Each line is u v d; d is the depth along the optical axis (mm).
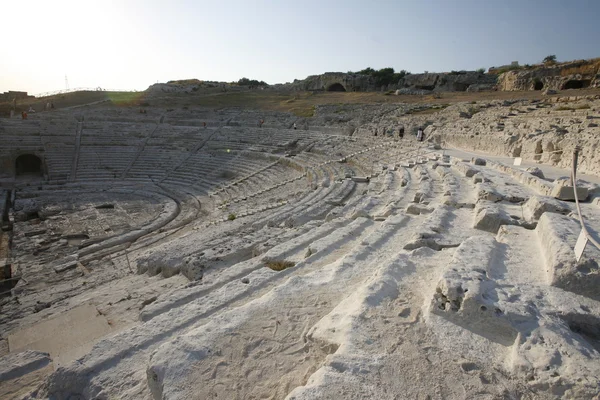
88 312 8469
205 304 6477
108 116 61781
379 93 83625
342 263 7336
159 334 5551
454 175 15516
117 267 16812
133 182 40844
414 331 4363
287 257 9250
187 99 88125
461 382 3592
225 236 14914
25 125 49781
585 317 4359
